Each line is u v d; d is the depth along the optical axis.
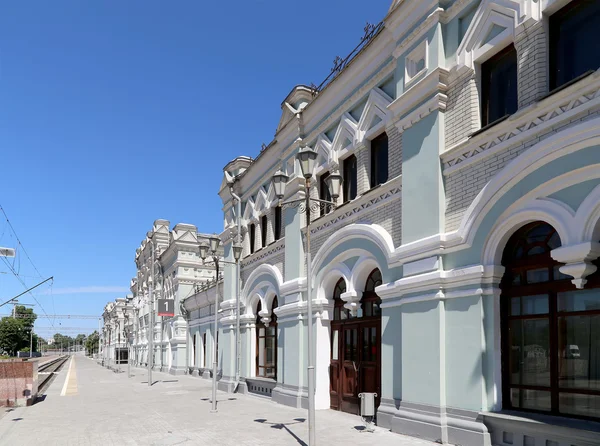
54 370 45.53
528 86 7.69
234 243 20.73
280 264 16.70
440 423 8.52
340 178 9.64
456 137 9.11
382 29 11.35
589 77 6.64
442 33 9.57
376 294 11.47
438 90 9.41
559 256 6.89
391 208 10.98
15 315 81.06
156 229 42.66
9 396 16.47
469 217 8.46
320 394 13.33
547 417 7.15
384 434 9.58
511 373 7.95
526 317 7.78
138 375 34.81
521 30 7.86
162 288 39.81
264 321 17.86
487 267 8.10
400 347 10.11
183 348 33.38
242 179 20.55
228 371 20.80
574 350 7.07
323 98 14.18
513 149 7.91
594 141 6.58
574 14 7.45
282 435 10.18
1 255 25.38
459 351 8.45
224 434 10.55
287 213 15.83
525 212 7.50
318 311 13.52
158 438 10.39
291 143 15.87
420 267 9.38
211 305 27.33
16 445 9.98
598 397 6.71
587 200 6.61
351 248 12.22
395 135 11.01
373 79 12.00
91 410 15.18
